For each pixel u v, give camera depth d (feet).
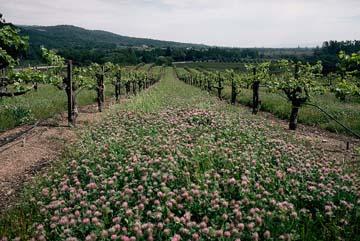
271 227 21.65
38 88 130.52
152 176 28.04
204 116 55.98
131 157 32.71
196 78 199.72
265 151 37.01
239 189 26.25
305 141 47.93
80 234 21.30
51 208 24.58
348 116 69.31
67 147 43.16
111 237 19.15
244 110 80.23
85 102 95.20
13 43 38.19
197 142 40.45
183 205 24.00
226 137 44.16
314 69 60.59
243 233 20.76
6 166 37.63
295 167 31.63
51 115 68.64
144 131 46.52
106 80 101.40
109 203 23.43
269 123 59.52
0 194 30.63
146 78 183.93
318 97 113.29
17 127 58.95
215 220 22.20
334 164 34.76
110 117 59.93
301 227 22.54
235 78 97.96
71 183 29.94
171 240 19.16
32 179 32.22
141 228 20.51
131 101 87.92
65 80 59.98
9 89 82.02
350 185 28.76
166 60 560.20
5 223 24.62
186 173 28.55
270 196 25.91
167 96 106.11
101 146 37.86
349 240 21.63
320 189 26.66
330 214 23.03
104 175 29.30
